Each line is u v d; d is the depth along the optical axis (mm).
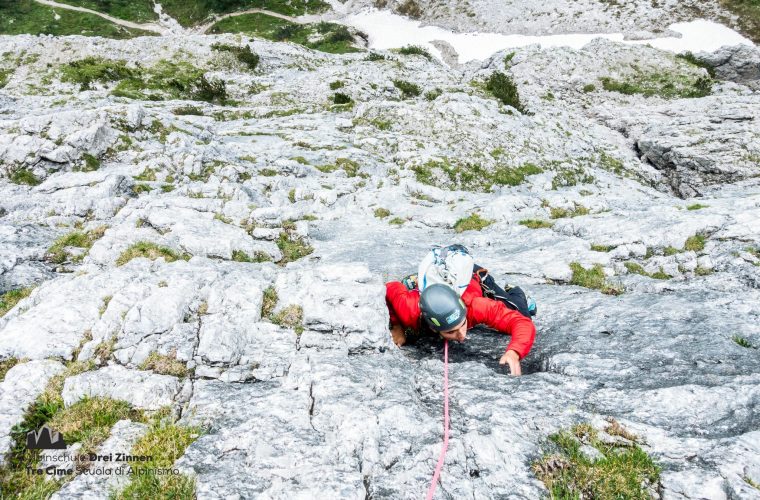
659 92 67750
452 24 112250
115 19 120750
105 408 5676
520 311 6914
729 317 8273
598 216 16016
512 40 104375
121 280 8266
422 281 6656
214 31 118562
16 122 28578
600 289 11055
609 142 55312
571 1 106812
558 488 4664
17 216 17031
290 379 6215
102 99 50312
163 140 31375
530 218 17438
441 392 6207
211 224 13500
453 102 45719
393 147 39531
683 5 97562
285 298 7895
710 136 50344
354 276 8148
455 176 36750
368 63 73000
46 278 11961
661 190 48969
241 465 4848
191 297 7582
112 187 20109
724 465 4691
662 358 7012
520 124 46406
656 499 4547
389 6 120062
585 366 6871
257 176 27828
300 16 123812
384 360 6855
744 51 77250
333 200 22625
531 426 5508
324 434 5242
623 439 5246
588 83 71562
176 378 6215
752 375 6203
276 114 50938
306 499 4387
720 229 13047
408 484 4664
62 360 6691
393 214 20375
